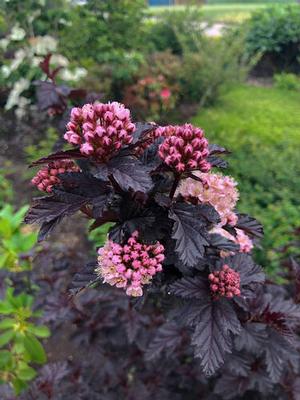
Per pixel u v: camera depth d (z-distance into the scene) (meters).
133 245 0.19
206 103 1.06
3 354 0.39
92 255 0.58
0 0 0.96
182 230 0.19
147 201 0.21
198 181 0.21
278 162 0.73
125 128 0.18
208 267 0.22
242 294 0.22
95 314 0.37
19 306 0.40
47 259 0.44
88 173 0.19
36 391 0.33
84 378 0.37
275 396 0.32
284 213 0.59
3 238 0.43
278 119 0.96
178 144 0.19
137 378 0.37
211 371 0.19
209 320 0.20
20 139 0.84
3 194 0.69
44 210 0.18
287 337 0.24
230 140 0.83
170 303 0.23
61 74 0.85
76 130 0.19
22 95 0.87
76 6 1.04
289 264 0.36
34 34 1.00
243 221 0.23
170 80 1.00
